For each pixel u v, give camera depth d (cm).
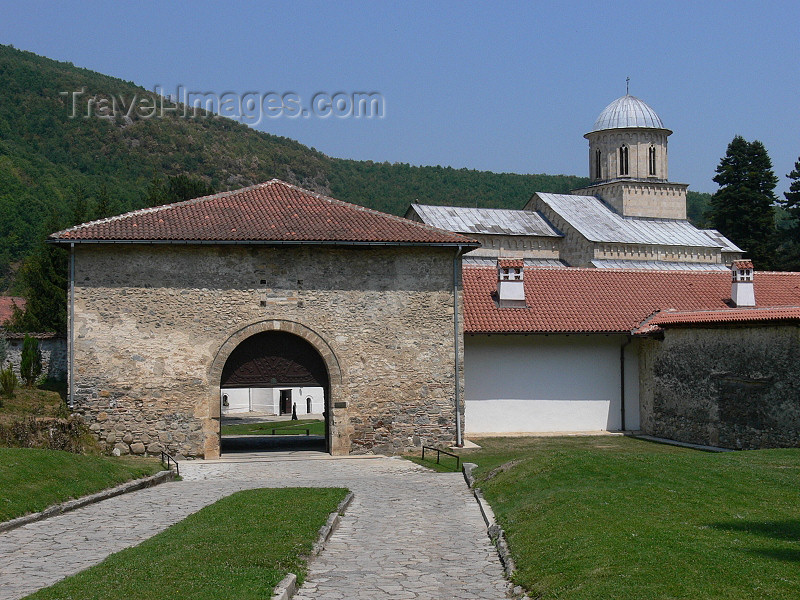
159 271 2714
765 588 952
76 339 2669
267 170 10906
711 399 2870
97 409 2667
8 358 3269
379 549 1390
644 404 3288
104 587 1046
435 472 2388
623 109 6119
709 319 2859
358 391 2808
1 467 1823
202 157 10088
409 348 2845
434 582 1182
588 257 5462
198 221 2811
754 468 1831
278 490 1930
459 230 5478
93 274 2684
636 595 954
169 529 1455
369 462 2641
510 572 1214
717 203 7675
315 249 2803
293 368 2841
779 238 7731
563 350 3278
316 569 1248
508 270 3288
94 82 10462
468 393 3203
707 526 1309
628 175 6075
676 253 5622
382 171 12812
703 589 959
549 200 5962
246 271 2759
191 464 2602
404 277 2852
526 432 3225
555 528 1346
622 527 1296
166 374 2702
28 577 1188
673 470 1808
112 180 8850
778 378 2562
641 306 3412
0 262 7694
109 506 1788
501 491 1850
